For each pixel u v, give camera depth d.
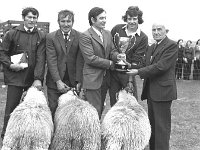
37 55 4.79
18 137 3.56
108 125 3.79
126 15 4.91
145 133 3.85
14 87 4.91
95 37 4.55
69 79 4.70
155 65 4.37
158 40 4.49
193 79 15.86
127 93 4.40
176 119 7.39
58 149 3.68
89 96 4.61
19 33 4.78
